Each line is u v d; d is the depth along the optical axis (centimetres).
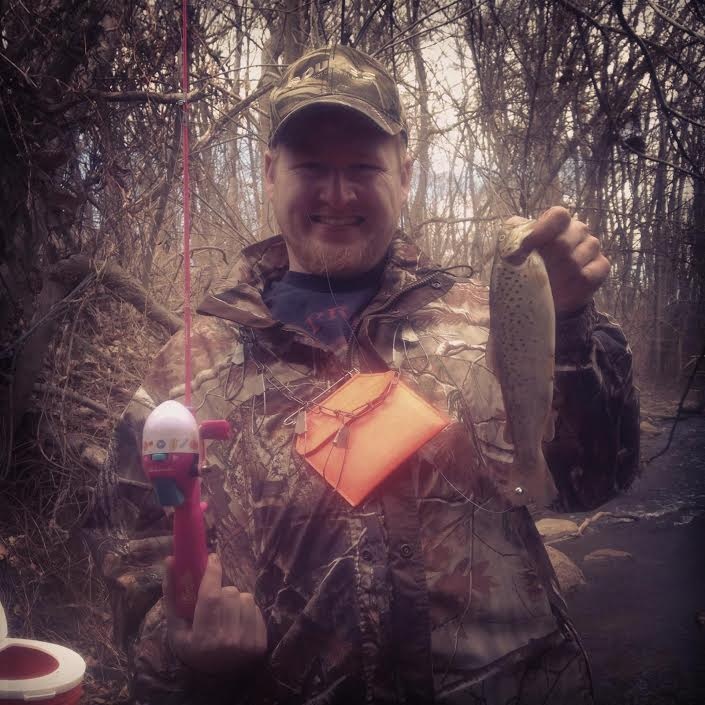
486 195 547
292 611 146
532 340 132
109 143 354
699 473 595
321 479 148
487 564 147
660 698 288
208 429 141
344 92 160
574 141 482
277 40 456
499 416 154
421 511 146
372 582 143
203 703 151
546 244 135
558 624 151
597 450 154
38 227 346
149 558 165
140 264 405
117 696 271
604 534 474
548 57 468
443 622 143
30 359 333
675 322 892
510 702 143
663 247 654
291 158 163
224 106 426
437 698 141
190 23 386
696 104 498
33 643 144
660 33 474
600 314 162
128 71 371
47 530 317
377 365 158
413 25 396
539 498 137
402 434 145
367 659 142
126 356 397
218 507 154
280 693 144
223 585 151
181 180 416
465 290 168
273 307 170
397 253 169
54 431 338
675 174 561
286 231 169
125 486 165
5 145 333
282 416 155
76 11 350
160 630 155
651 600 375
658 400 869
